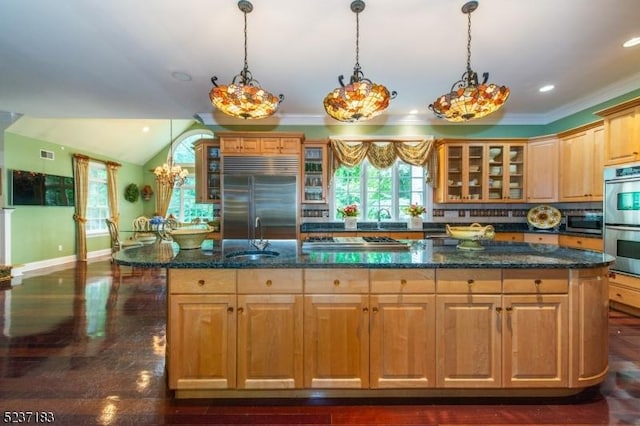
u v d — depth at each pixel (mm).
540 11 2348
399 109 4723
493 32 2629
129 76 3459
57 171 6359
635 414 1799
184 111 4727
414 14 2381
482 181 4879
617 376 2160
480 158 4934
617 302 3389
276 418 1781
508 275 1854
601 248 3686
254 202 4559
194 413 1813
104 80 3564
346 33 2643
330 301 1858
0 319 3244
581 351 1872
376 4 2262
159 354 2502
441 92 3986
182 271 1849
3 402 1891
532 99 4277
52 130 5988
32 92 3920
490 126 5156
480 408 1860
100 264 6297
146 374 2211
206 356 1858
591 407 1858
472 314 1863
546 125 5074
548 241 4395
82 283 4758
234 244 2625
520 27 2553
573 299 1855
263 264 1804
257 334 1861
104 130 7016
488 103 2174
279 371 1874
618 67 3316
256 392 1933
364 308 1860
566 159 4387
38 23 2459
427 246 2551
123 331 2947
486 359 1868
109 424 1721
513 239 4668
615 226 3365
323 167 4949
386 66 3268
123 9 2303
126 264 1839
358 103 2121
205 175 4984
